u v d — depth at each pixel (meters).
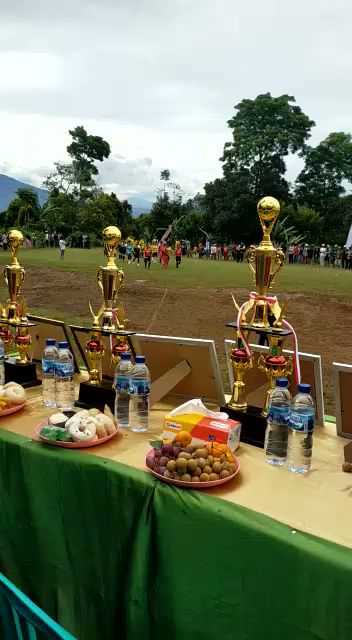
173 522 1.24
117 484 1.36
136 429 1.68
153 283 13.82
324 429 1.69
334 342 7.23
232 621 1.15
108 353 1.92
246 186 42.41
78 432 1.53
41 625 0.78
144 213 49.94
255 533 1.11
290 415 1.41
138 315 9.14
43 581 1.52
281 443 1.43
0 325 2.29
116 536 1.37
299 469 1.38
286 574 1.06
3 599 0.86
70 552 1.46
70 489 1.45
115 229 1.92
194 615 1.20
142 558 1.29
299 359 1.65
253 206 41.53
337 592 1.00
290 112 43.62
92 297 11.00
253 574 1.11
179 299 10.86
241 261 27.92
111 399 1.82
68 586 1.48
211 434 1.45
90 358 1.92
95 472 1.40
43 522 1.50
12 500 1.57
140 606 1.29
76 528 1.44
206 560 1.18
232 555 1.14
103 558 1.40
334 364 1.58
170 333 7.65
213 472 1.31
